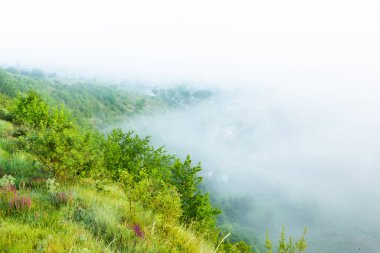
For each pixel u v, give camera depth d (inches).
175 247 212.5
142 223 248.4
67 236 171.6
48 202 237.9
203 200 560.1
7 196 220.4
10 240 149.6
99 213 223.1
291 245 276.2
